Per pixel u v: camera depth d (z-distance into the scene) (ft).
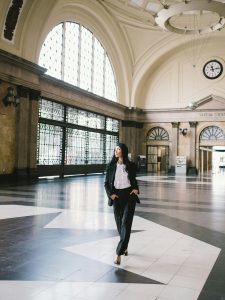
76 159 69.31
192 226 22.03
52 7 52.49
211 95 84.74
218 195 39.75
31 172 53.21
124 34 80.18
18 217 23.43
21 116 51.11
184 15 73.05
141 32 80.74
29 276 12.28
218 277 12.67
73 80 69.00
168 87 89.97
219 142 84.84
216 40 82.17
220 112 84.43
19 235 18.38
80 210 26.89
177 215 26.00
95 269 13.21
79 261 14.14
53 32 62.39
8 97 48.11
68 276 12.38
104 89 80.48
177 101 88.94
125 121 88.84
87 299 10.51
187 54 87.76
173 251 16.05
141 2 70.13
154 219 24.17
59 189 42.29
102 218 23.71
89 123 74.23
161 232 20.08
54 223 21.70
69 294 10.83
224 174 87.81
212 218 24.99
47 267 13.29
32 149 53.36
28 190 40.04
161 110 89.56
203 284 11.95
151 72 90.12
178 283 11.99
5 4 45.65
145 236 18.97
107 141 82.12
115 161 14.88
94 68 76.33
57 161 63.16
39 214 24.72
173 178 68.85
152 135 91.66
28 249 15.72
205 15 71.87
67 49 66.69
